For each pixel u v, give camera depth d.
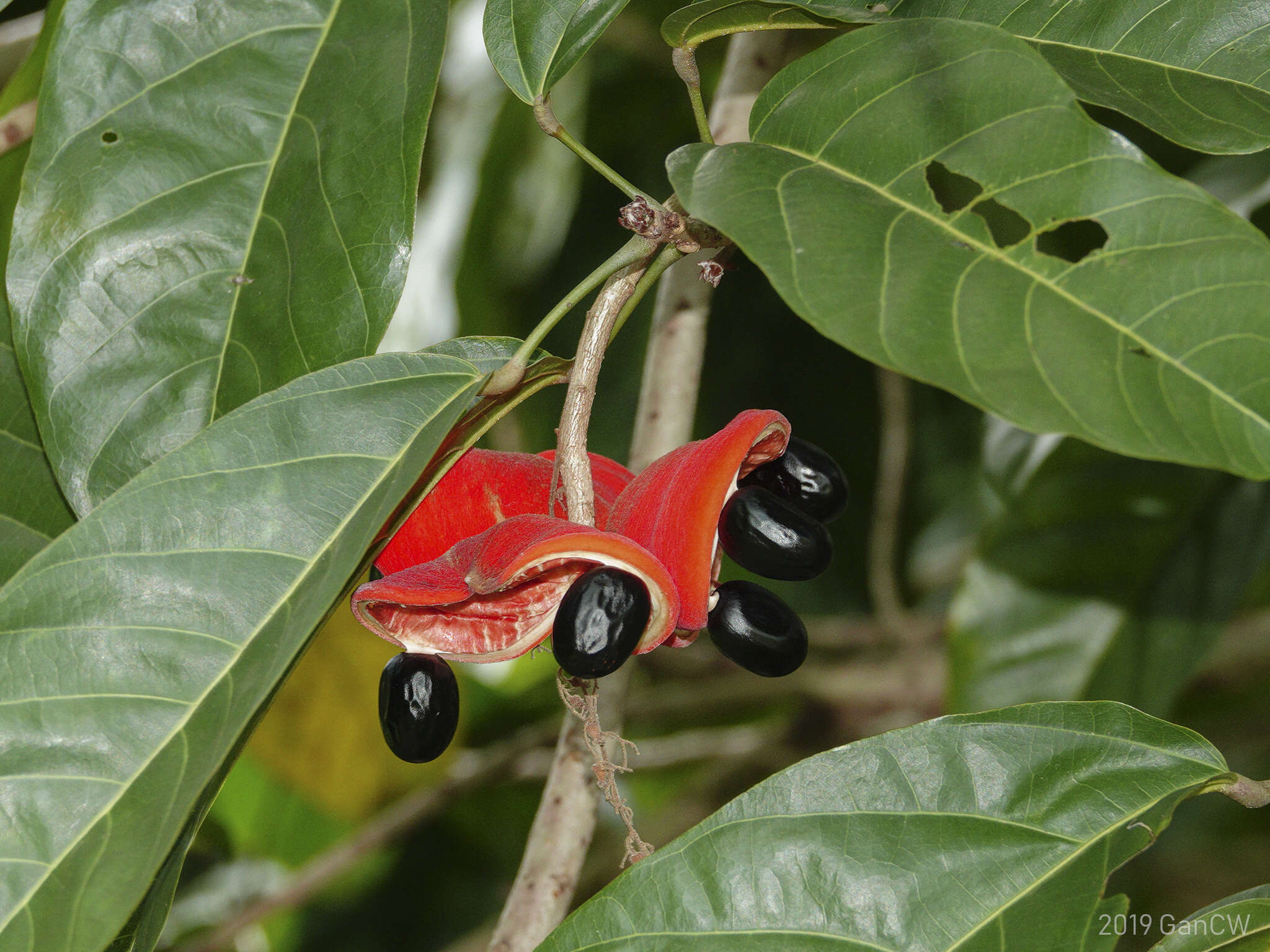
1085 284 0.54
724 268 0.60
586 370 0.58
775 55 0.69
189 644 0.55
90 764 0.54
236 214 0.60
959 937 0.58
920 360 0.53
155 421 0.59
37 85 0.67
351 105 0.61
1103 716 0.60
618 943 0.58
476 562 0.57
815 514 0.60
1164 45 0.60
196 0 0.62
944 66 0.56
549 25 0.60
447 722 0.59
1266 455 0.52
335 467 0.57
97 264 0.60
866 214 0.55
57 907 0.53
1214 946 0.58
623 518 0.58
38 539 0.62
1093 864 0.58
